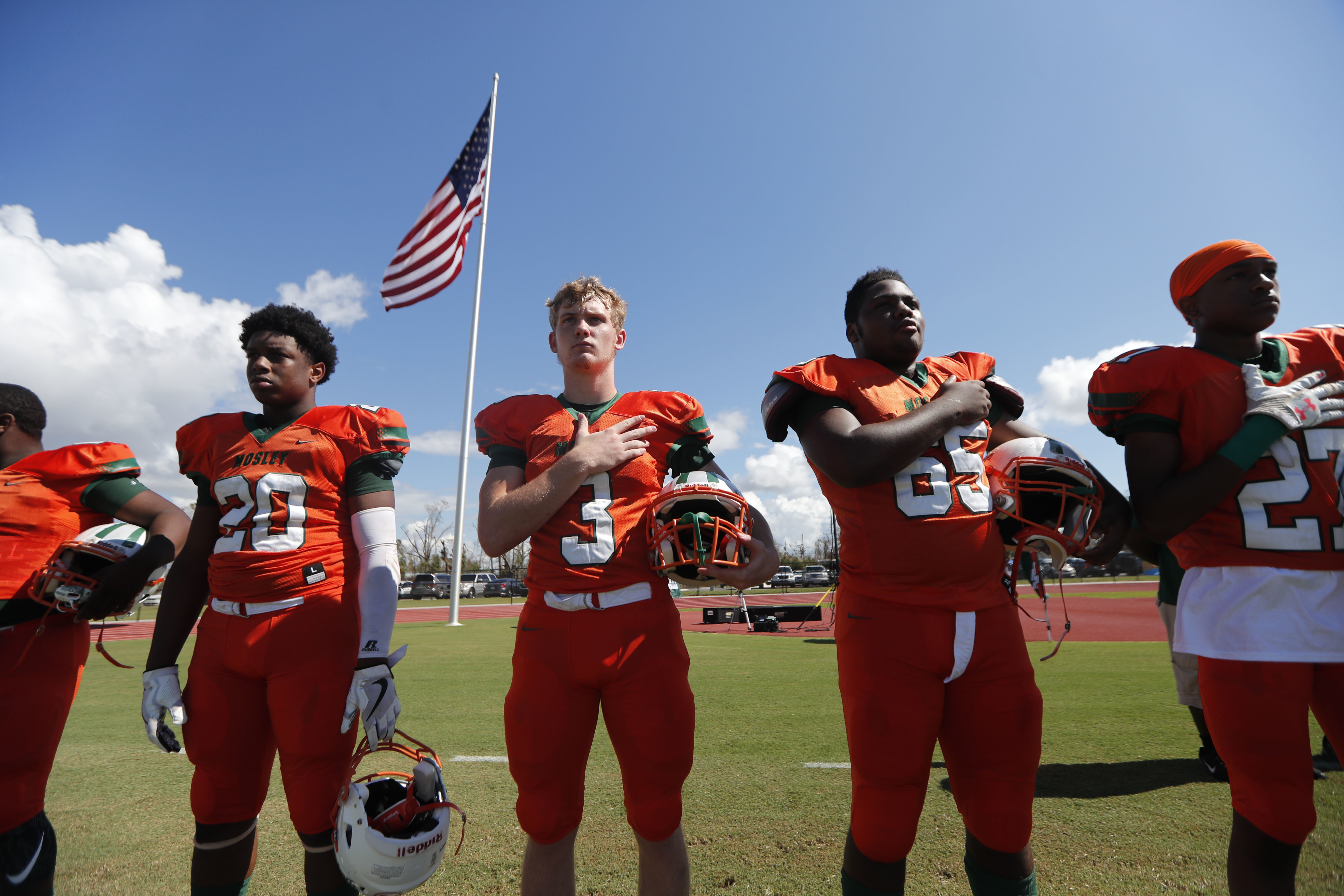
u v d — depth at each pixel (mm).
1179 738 4598
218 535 2398
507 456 2297
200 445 2457
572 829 1987
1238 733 1808
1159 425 1996
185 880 2789
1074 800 3436
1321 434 1896
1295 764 1753
